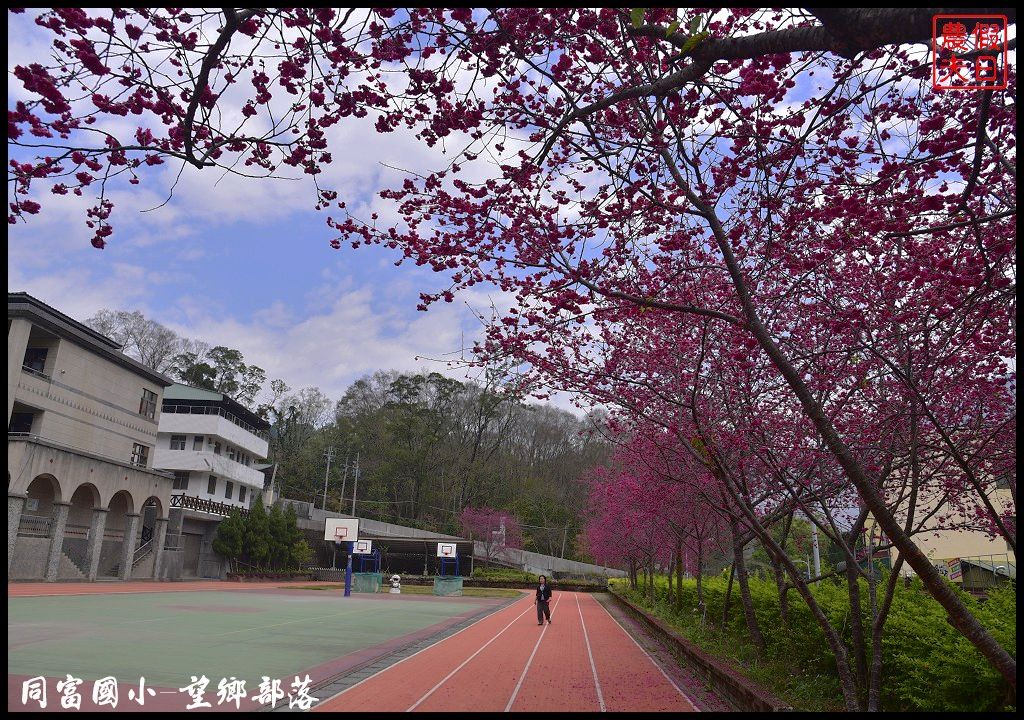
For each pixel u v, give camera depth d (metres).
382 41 4.16
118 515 35.31
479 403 66.44
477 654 13.52
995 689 5.38
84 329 30.62
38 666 9.69
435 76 4.31
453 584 40.25
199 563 42.22
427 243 5.57
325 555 57.81
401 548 56.88
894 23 3.18
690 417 8.20
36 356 29.53
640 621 21.27
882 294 5.87
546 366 7.62
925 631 6.41
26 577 26.17
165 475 37.12
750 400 7.65
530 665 12.10
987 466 7.11
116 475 32.34
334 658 12.09
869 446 7.17
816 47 3.57
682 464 9.73
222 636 14.41
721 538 17.66
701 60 3.91
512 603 33.44
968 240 5.33
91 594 24.09
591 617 24.91
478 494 66.31
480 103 4.50
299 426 74.00
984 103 3.68
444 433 69.00
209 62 3.84
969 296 4.94
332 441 69.94
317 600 29.03
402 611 24.73
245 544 44.72
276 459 68.94
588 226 5.47
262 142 4.42
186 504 40.84
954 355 6.25
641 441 11.42
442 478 67.12
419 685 9.76
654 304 5.12
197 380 67.00
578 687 9.84
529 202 5.46
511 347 6.95
